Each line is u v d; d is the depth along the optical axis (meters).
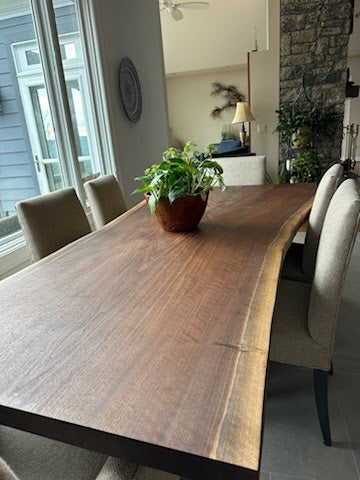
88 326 0.86
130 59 3.52
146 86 3.86
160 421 0.57
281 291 1.50
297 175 4.64
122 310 0.93
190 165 1.46
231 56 6.63
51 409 0.62
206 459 0.51
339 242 1.08
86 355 0.75
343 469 1.24
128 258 1.30
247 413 0.57
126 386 0.65
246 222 1.64
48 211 1.75
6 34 2.34
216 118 7.84
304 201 1.97
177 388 0.64
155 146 4.09
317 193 1.70
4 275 2.10
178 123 8.06
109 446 0.57
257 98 4.89
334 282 1.13
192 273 1.12
